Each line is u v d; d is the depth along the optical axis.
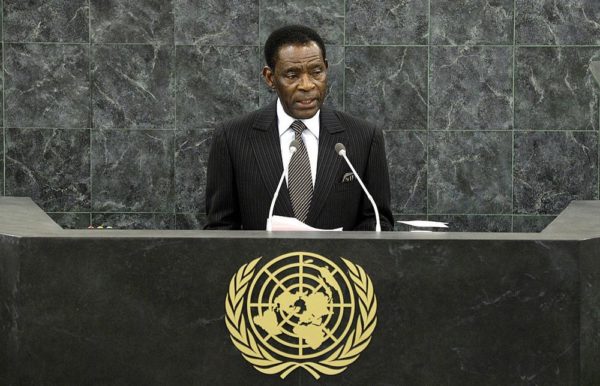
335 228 6.71
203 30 12.27
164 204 12.40
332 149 6.81
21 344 3.97
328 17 12.27
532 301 4.04
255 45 12.28
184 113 12.33
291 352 4.03
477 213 12.48
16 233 4.11
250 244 4.02
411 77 12.37
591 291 4.11
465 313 4.04
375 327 4.04
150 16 12.26
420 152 12.43
